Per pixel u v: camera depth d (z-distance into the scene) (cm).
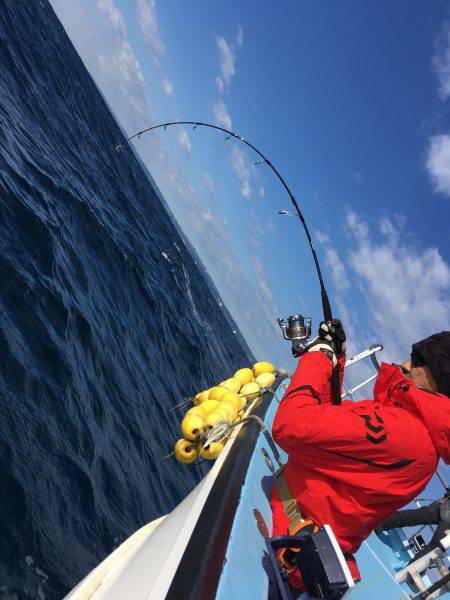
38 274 937
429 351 150
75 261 1282
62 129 3033
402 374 159
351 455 142
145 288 2031
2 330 663
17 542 411
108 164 4159
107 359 1064
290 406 145
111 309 1427
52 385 688
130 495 693
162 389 1392
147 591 112
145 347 1557
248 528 148
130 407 1007
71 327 912
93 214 1800
